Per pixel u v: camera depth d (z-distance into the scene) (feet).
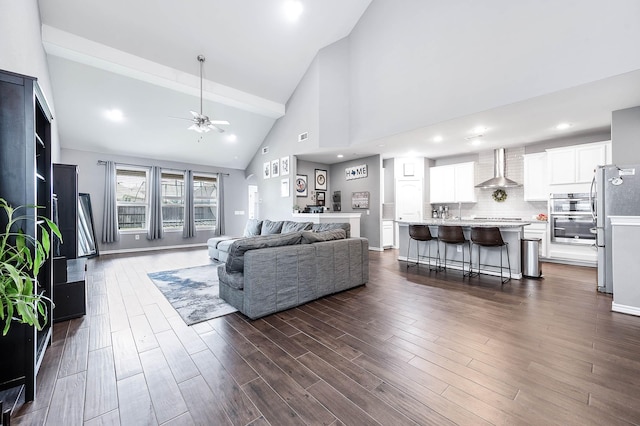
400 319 8.42
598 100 11.16
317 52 19.08
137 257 19.53
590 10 9.47
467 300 10.11
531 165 18.12
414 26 14.65
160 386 5.28
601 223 10.87
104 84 16.19
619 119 12.16
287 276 9.22
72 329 7.78
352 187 24.38
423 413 4.52
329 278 10.56
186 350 6.64
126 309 9.36
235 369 5.83
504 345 6.75
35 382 5.00
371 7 16.87
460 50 12.85
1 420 4.25
